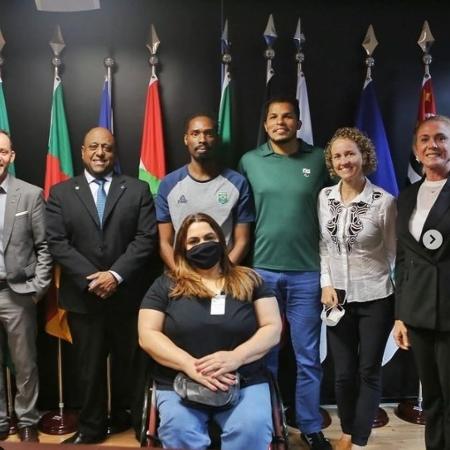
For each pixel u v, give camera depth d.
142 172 2.69
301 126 2.65
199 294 1.94
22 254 2.43
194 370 1.79
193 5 2.76
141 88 2.78
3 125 2.62
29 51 2.72
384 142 2.69
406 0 2.83
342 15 2.81
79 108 2.76
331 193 2.29
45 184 2.69
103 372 2.48
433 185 1.93
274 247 2.38
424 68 2.85
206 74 2.79
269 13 2.79
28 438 2.47
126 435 2.58
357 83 2.84
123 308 2.40
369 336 2.22
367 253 2.19
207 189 2.42
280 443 1.70
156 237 2.45
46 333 2.81
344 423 2.36
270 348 1.91
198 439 1.74
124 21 2.75
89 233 2.34
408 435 2.60
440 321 1.87
